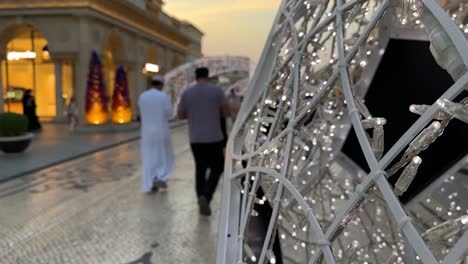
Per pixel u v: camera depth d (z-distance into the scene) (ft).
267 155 6.16
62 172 26.66
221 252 6.15
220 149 16.52
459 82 3.29
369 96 12.73
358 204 4.10
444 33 3.60
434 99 11.68
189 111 16.47
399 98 12.34
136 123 63.26
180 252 12.43
